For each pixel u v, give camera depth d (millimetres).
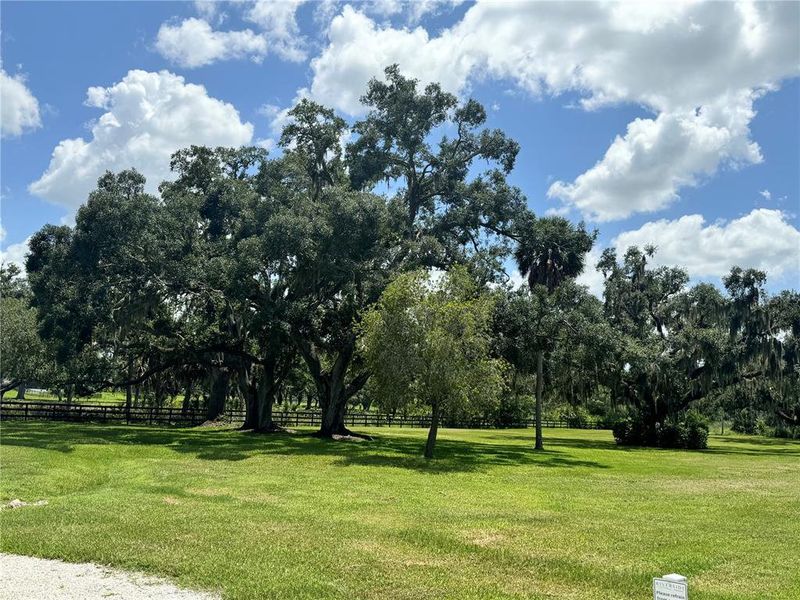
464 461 22734
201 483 15672
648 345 35781
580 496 15375
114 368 38688
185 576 7574
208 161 33375
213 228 32375
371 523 11109
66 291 26828
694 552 9445
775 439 54688
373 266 28547
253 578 7523
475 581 7727
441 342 21172
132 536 9406
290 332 28156
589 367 30078
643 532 10891
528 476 19234
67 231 28766
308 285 29031
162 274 27562
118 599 6766
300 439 29062
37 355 38375
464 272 23172
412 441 31672
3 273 53875
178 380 43344
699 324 38469
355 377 32781
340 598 6938
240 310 29188
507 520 11750
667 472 21859
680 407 37375
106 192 26875
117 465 18969
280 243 25469
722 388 39281
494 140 31875
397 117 31344
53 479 15578
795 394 38094
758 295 35125
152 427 33500
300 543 9336
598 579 7914
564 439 41125
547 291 28094
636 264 41469
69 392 41594
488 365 22078
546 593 7320
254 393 34156
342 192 27328
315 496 14125
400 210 28312
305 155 32531
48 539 9102
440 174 32469
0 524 10172
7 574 7574
